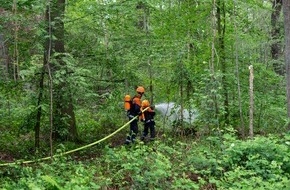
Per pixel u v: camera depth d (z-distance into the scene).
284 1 9.83
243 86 12.48
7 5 9.20
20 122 11.34
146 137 12.18
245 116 12.52
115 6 10.74
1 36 10.38
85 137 12.88
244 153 8.01
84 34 11.59
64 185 7.01
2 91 10.16
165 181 7.20
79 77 9.53
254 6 12.28
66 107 10.81
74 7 11.51
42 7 9.07
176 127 12.12
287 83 9.94
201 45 11.71
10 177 7.76
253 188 6.61
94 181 7.49
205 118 9.66
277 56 16.22
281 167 7.58
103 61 11.59
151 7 11.95
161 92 12.73
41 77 10.29
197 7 11.73
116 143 12.52
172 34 12.10
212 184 7.30
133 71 12.17
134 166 7.76
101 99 12.74
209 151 8.45
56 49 10.95
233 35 12.05
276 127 12.30
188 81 11.95
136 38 12.09
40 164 8.31
